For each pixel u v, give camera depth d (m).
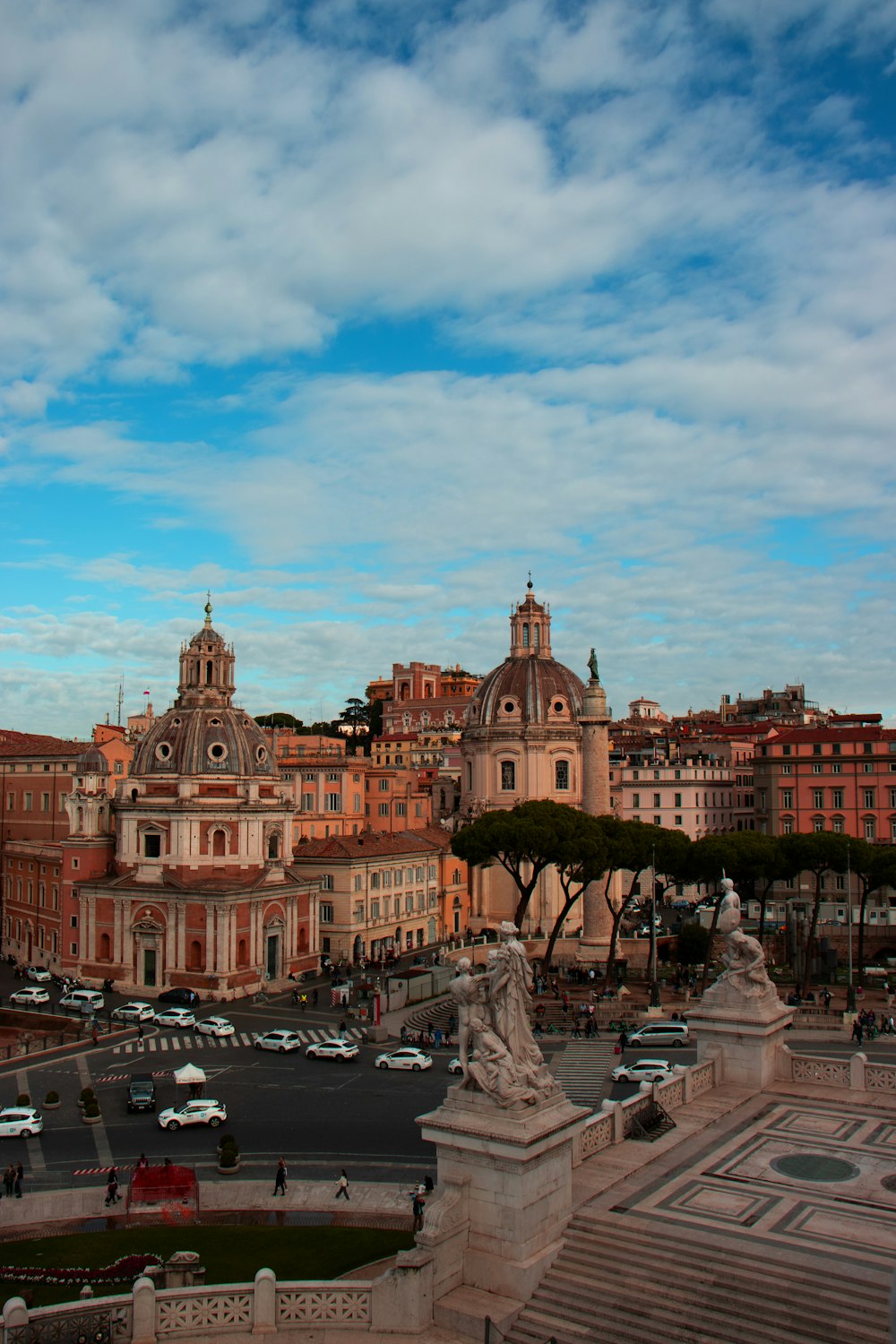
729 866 94.94
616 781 162.75
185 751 101.56
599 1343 24.14
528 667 134.25
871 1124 34.38
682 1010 81.12
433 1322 26.06
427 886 126.25
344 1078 67.25
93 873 104.06
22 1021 85.75
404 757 198.38
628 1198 28.95
